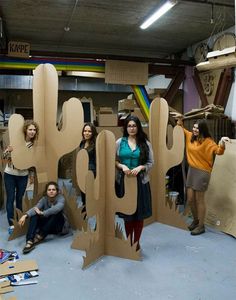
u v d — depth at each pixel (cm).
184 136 350
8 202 341
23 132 319
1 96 852
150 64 626
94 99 938
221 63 325
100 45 723
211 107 463
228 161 364
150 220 372
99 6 493
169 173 459
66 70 586
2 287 227
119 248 280
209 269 260
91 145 354
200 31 607
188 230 353
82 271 255
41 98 331
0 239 321
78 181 267
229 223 345
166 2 446
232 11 508
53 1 476
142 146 270
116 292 224
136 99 620
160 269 259
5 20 559
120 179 272
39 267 261
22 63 570
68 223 341
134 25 583
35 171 338
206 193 386
